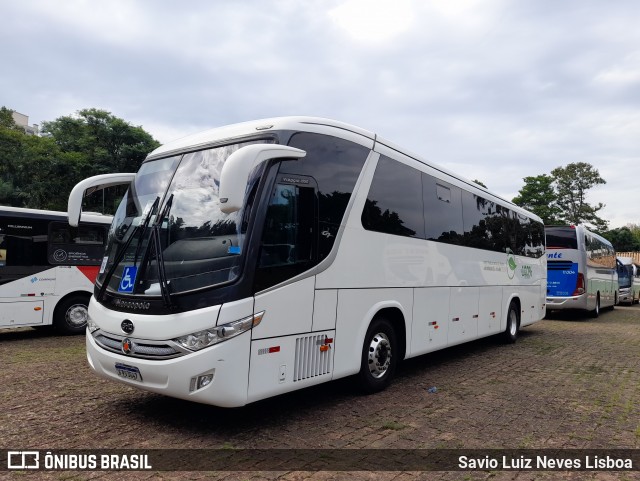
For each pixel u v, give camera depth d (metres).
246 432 4.61
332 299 5.22
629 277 26.05
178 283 4.35
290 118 5.05
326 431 4.69
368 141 6.01
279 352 4.55
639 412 5.59
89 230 10.85
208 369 4.08
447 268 7.70
